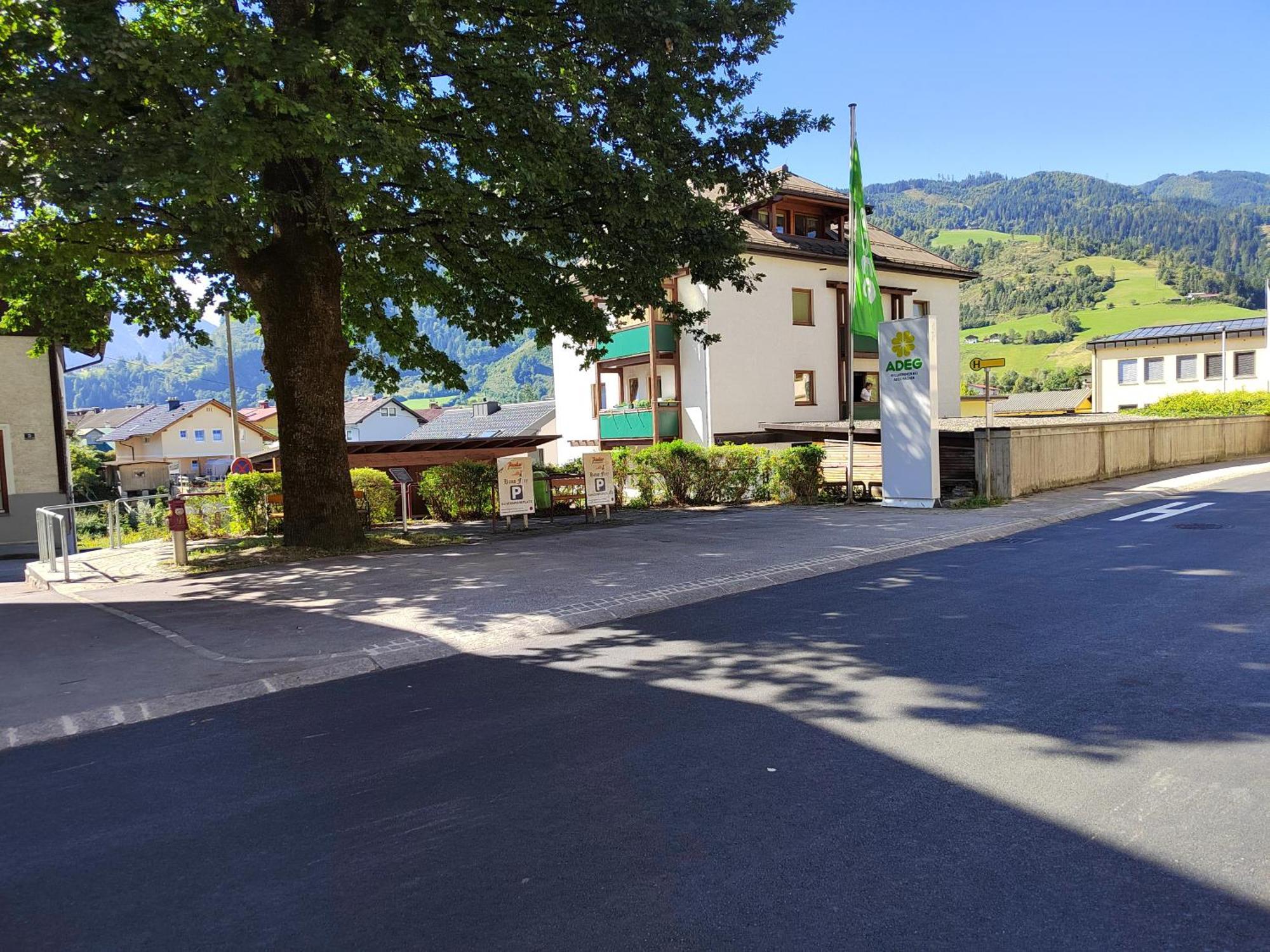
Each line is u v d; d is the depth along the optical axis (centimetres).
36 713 529
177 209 995
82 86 800
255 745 469
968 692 502
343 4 962
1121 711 461
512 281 1427
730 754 421
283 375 1216
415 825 359
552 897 296
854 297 1669
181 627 757
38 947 279
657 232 1191
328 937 277
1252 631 623
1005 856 312
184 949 274
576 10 1109
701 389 2747
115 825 373
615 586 873
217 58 838
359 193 966
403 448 2298
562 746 442
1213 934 261
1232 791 360
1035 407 6222
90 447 6106
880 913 278
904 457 1627
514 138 1030
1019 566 948
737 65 1249
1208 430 2659
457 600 829
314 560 1139
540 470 1970
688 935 269
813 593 834
